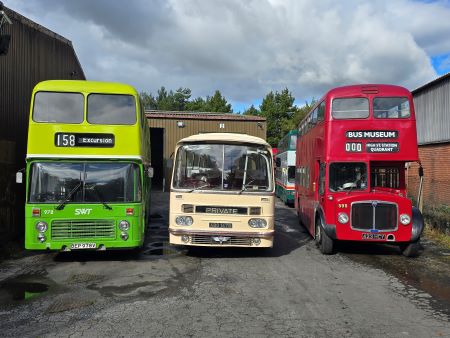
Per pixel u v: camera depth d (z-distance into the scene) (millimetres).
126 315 5691
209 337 4914
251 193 9094
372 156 10117
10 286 7207
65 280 7598
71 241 8734
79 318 5582
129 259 9391
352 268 8773
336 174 10109
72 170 8891
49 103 8992
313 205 11719
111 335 4977
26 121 13062
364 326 5332
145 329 5168
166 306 6082
